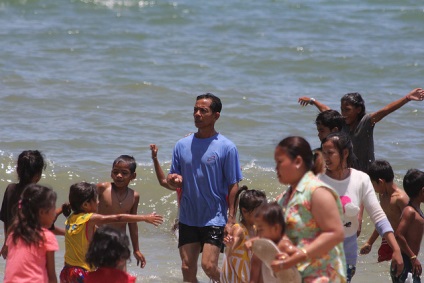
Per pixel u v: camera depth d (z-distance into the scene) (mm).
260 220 12805
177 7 61188
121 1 61562
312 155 13023
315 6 62500
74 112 37500
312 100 23281
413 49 51000
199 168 19047
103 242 14047
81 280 16609
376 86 44156
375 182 19312
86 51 49500
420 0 63656
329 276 12828
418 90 20766
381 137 35031
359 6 62469
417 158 32469
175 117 37469
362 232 25781
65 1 62125
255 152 32750
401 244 18328
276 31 55500
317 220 12617
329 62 47906
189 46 51406
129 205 19391
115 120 36594
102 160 31156
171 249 24000
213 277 18953
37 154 17516
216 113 19188
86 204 17016
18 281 13914
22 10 60594
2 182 29156
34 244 14016
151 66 46500
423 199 18625
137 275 21297
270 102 39844
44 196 14172
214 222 19031
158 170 20016
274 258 12414
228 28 56281
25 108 37688
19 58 46906
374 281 21438
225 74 45562
